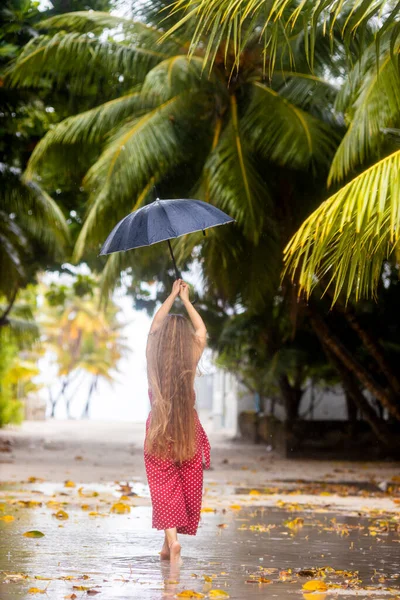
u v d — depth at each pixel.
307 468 19.44
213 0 5.87
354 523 9.00
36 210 19.17
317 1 5.93
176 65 15.21
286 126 15.12
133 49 16.34
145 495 12.01
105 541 7.26
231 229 16.27
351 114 11.16
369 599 5.02
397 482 15.27
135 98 16.67
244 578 5.66
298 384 26.31
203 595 4.97
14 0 17.02
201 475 6.32
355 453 23.91
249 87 15.92
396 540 7.63
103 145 17.17
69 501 10.76
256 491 12.70
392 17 5.90
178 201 6.58
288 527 8.55
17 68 16.00
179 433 6.14
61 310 72.12
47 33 17.91
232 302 19.30
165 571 5.88
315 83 15.73
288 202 17.03
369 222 5.89
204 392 52.56
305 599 4.97
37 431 35.19
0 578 5.51
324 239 5.72
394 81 9.12
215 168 15.11
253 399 35.16
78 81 17.41
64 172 17.64
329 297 18.64
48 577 5.57
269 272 16.75
